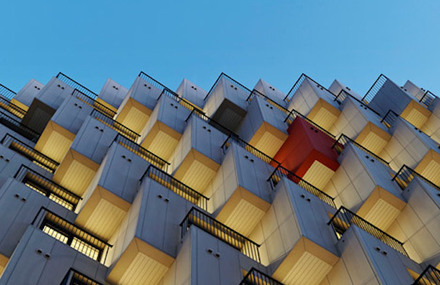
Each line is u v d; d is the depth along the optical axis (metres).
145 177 19.59
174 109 28.98
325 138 27.98
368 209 22.05
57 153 24.16
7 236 15.83
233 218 20.41
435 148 26.77
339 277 16.81
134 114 29.78
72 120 25.53
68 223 17.56
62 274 14.51
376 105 38.41
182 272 14.73
